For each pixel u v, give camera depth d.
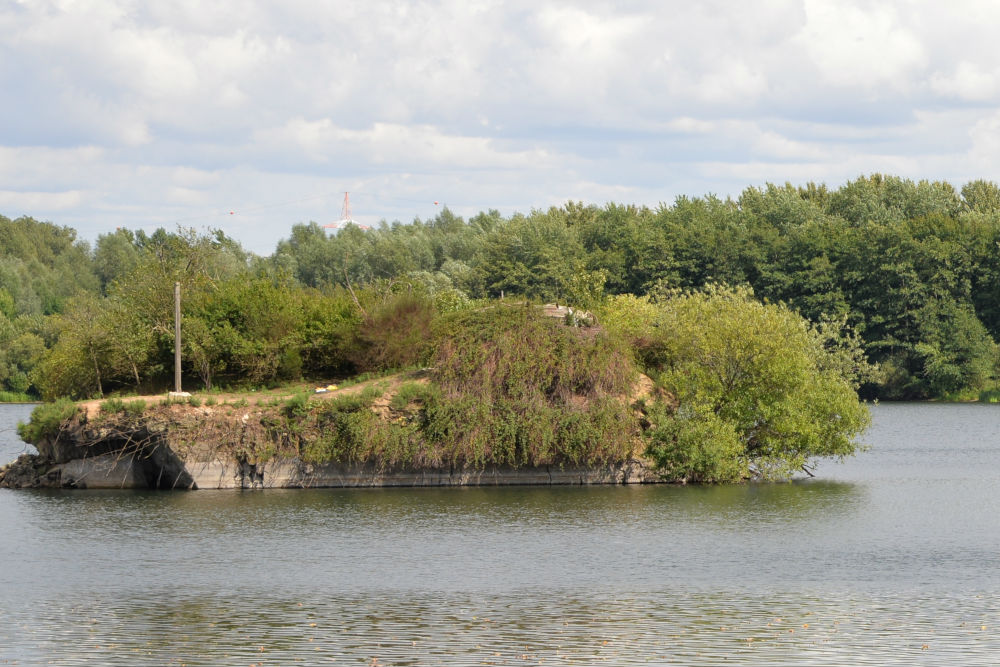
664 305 72.56
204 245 81.44
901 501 53.25
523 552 41.28
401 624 31.52
